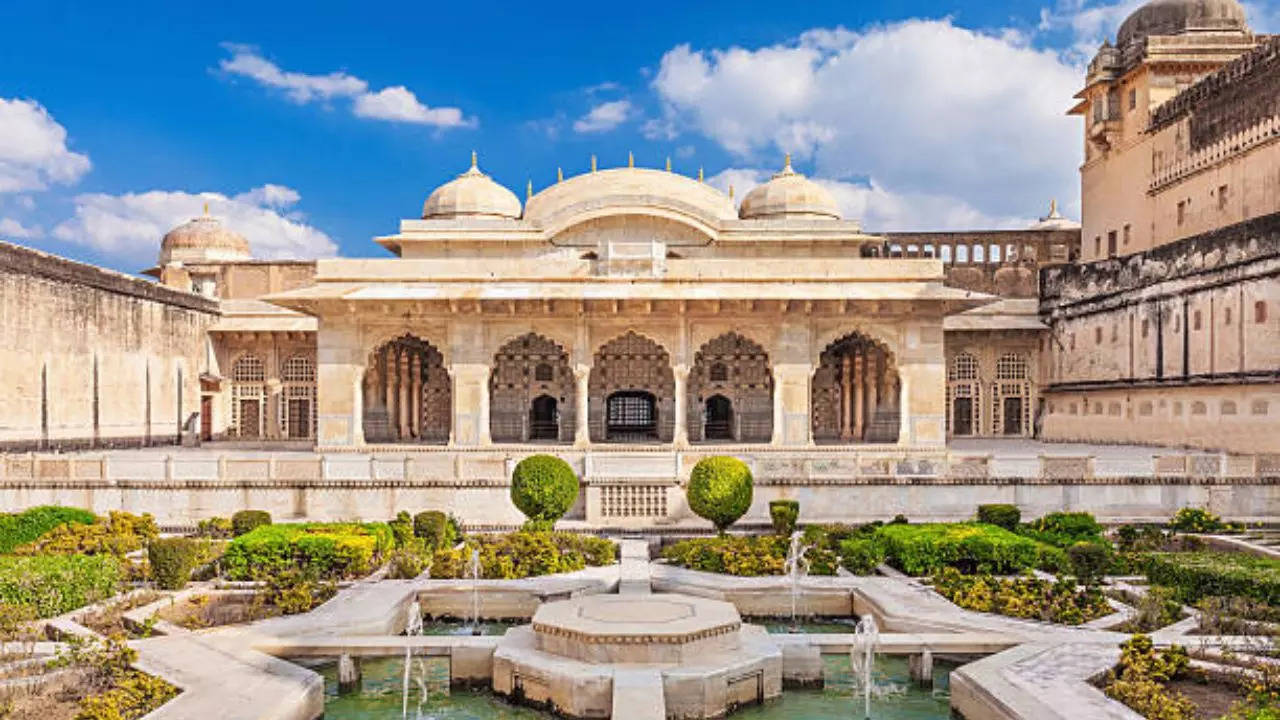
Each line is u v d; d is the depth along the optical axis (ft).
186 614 47.47
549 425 126.93
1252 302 93.09
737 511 67.67
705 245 121.29
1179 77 128.67
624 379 124.16
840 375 135.13
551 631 39.83
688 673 36.99
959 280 160.56
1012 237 160.76
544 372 123.95
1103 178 143.02
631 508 75.56
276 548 55.06
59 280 104.78
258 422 146.41
